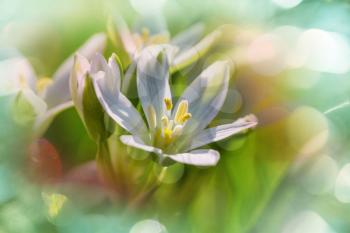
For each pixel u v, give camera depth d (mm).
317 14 250
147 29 242
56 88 219
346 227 202
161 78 203
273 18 250
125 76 203
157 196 204
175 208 205
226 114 221
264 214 207
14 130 214
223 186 209
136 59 205
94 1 252
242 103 224
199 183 207
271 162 214
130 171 201
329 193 208
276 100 225
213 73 206
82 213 201
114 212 202
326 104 225
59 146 213
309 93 228
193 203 206
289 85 230
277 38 242
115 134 199
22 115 216
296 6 252
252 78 230
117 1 251
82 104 195
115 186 202
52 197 201
